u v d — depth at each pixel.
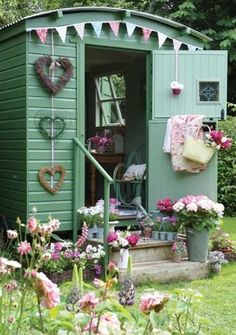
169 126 8.00
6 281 3.73
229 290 6.77
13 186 7.87
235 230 9.74
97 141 10.22
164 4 14.68
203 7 14.21
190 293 3.36
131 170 9.12
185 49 8.52
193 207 7.27
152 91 8.24
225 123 11.41
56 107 7.66
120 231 7.65
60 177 7.68
